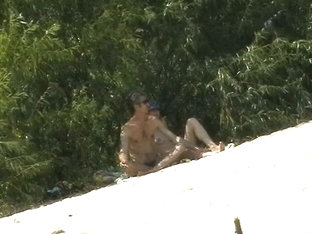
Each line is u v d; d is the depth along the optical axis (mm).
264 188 8352
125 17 14891
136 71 15023
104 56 14891
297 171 8734
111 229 8219
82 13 15031
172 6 15250
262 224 7219
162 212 8438
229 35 16031
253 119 14773
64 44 14273
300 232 6836
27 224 9344
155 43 15648
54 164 13984
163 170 11555
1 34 13539
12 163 12797
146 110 12812
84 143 14391
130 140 12828
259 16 15961
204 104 15594
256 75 14852
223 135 15125
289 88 15070
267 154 10156
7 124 13211
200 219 7809
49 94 13938
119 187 10703
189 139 13094
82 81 14766
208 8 16031
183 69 15656
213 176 9602
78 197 10750
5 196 12953
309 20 15562
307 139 10594
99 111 14281
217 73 15086
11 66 13477
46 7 14766
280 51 14984
